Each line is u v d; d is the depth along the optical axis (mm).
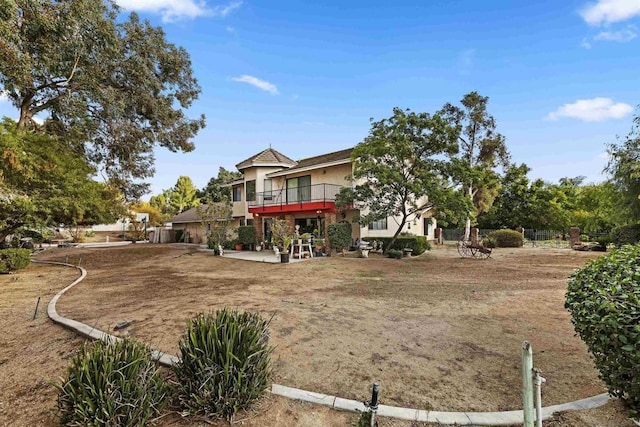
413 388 3201
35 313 6020
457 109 29656
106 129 14953
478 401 2947
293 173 20344
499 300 6816
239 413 2777
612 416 2600
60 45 10500
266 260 14609
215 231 19891
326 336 4645
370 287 8336
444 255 17109
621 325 2258
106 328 5016
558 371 3512
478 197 28578
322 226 18625
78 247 24453
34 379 3566
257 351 2910
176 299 7020
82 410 2328
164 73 15633
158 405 2672
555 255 16078
